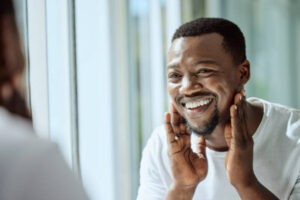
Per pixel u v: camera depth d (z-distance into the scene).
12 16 0.72
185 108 1.32
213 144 1.38
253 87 4.03
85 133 2.08
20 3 1.62
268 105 1.45
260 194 1.28
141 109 2.52
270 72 4.25
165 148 1.44
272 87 4.28
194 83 1.29
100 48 2.19
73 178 0.69
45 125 1.69
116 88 2.32
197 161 1.34
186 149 1.34
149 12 2.62
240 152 1.28
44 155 0.67
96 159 2.15
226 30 1.33
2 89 0.73
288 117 1.42
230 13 3.64
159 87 2.65
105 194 2.21
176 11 2.87
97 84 2.16
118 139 2.33
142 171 1.49
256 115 1.41
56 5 1.80
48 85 1.76
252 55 4.00
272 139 1.38
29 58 1.64
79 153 1.87
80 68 2.04
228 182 1.37
